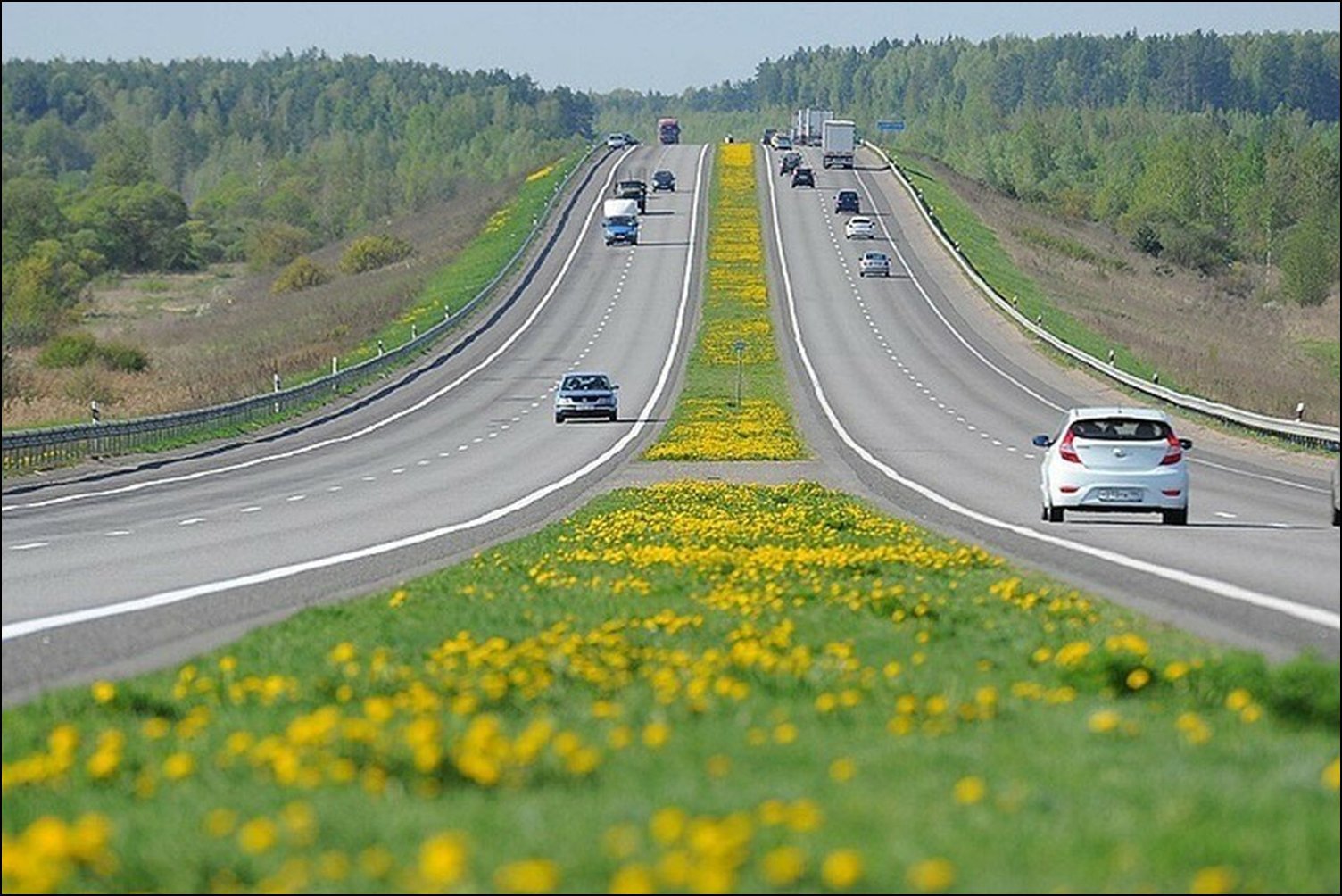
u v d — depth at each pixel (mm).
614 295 115625
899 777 9570
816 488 39719
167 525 33219
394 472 48281
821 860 7938
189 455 54250
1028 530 29734
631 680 13484
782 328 102312
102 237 104188
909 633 16219
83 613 20000
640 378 84000
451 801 9297
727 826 8047
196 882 8117
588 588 20578
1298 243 54938
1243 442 57906
